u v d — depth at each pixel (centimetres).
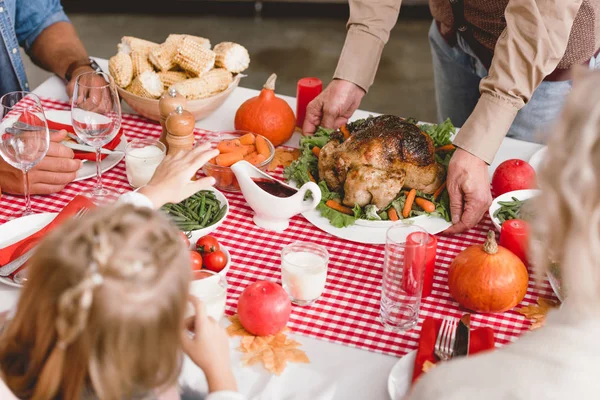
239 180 161
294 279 138
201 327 107
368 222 162
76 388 84
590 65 208
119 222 87
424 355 124
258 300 129
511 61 161
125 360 83
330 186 170
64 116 201
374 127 167
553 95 214
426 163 164
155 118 203
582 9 192
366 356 130
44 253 83
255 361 127
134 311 81
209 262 144
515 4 159
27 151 153
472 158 162
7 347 89
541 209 88
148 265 83
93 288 80
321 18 514
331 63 457
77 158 182
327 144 171
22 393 90
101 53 456
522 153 195
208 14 511
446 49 234
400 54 472
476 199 161
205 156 142
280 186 163
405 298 134
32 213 165
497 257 138
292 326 136
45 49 233
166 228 90
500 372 85
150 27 490
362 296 145
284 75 438
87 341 81
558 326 87
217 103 202
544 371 83
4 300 138
